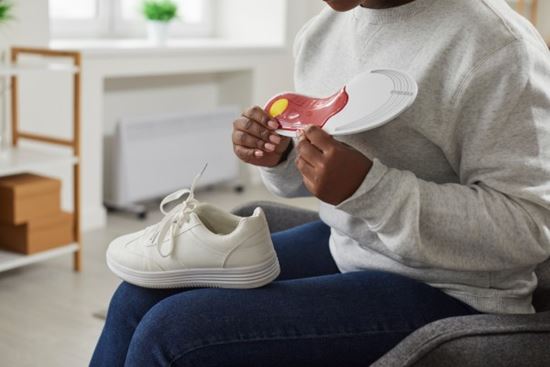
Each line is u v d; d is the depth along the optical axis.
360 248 1.27
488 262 1.10
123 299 1.19
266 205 1.55
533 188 1.07
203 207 1.21
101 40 3.95
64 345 2.30
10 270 2.88
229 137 4.31
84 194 3.48
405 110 1.11
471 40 1.11
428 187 1.08
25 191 2.70
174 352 1.05
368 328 1.11
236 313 1.08
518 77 1.07
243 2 4.53
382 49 1.22
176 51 3.79
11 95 3.02
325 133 1.07
